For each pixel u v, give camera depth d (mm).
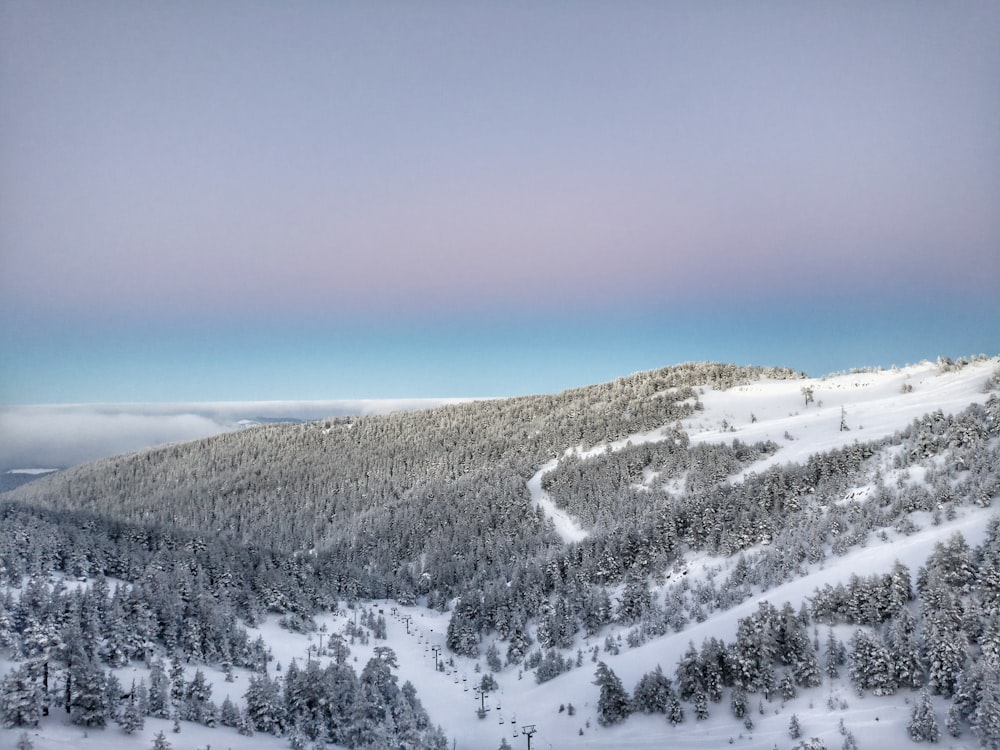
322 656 134250
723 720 94812
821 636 100000
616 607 138625
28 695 78875
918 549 109250
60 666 88812
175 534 183625
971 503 118188
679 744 92938
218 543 181125
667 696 100375
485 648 149875
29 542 139250
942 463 134125
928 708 80250
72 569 140250
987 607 91188
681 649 111688
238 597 148625
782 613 101312
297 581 166875
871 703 87938
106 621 108250
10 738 74688
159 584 130125
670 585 139000
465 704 121312
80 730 81688
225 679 113188
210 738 88938
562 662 126562
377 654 121000
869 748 80500
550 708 112000
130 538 173875
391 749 94812
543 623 141250
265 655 125125
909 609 97438
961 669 84375
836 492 143500
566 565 160125
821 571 116312
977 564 97562
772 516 142125
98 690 84000
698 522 151750
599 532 172625
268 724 95875
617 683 102875
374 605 181125
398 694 110000
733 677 98875
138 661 109562
